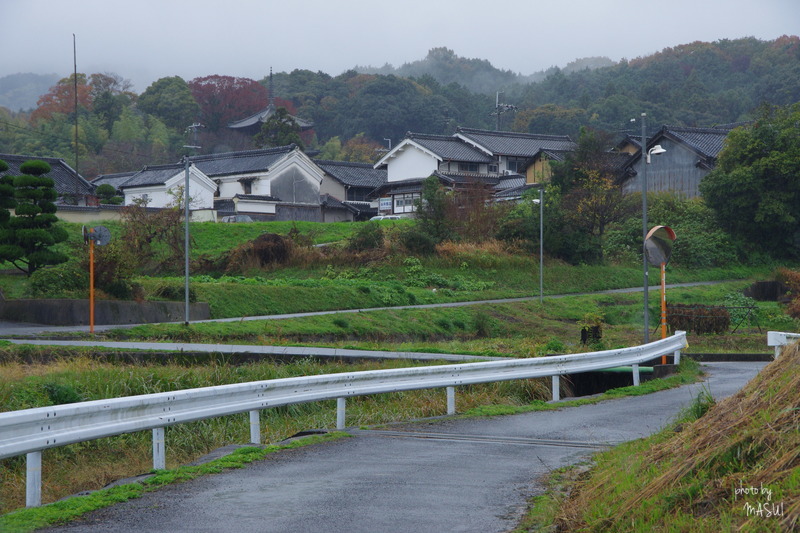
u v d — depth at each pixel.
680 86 127.19
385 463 9.63
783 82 119.62
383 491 8.16
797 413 6.24
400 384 13.44
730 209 51.69
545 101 139.25
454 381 14.48
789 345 7.52
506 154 71.19
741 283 48.72
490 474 8.99
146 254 39.66
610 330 33.59
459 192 52.16
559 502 7.30
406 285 41.78
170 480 8.51
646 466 7.23
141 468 11.46
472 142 71.19
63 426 8.05
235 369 17.30
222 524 6.93
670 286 47.09
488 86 197.38
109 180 70.62
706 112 114.31
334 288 36.88
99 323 26.55
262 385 10.91
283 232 49.94
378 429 12.44
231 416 14.93
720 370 22.22
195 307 30.34
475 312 37.25
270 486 8.37
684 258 51.44
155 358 18.61
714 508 5.82
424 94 124.06
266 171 68.12
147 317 28.22
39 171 29.81
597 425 12.85
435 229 48.44
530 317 38.38
